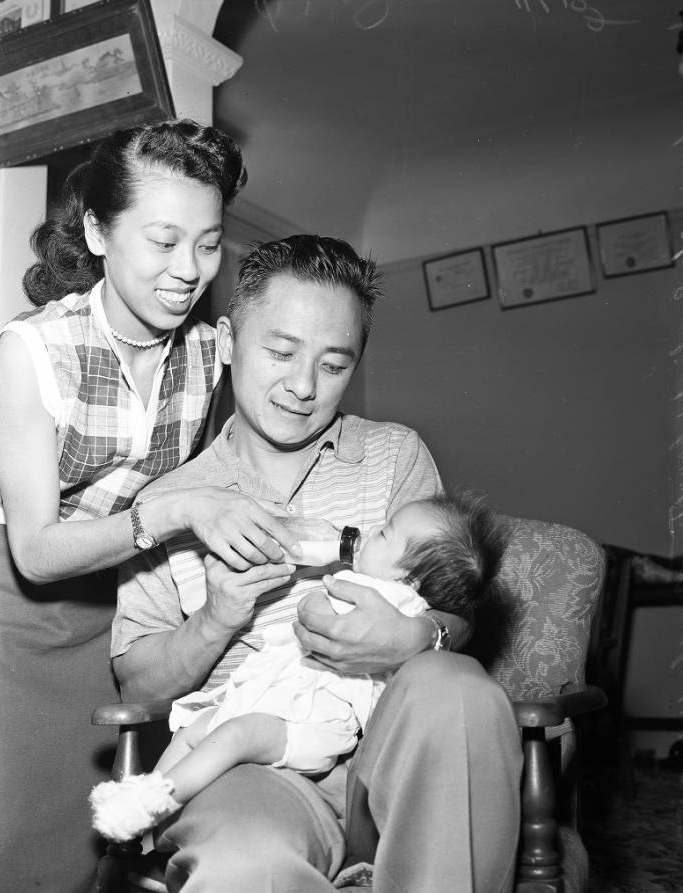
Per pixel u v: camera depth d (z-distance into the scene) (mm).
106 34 2721
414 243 6152
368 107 5500
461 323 6020
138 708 1542
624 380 5570
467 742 1218
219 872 1210
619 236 5609
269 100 5090
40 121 2896
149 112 2766
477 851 1218
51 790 2031
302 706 1414
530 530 1872
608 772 4008
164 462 1942
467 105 5574
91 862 2086
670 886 2797
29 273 2039
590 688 1580
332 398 1601
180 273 1702
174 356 1923
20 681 1989
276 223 5605
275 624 1607
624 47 5105
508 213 5891
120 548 1582
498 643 1809
